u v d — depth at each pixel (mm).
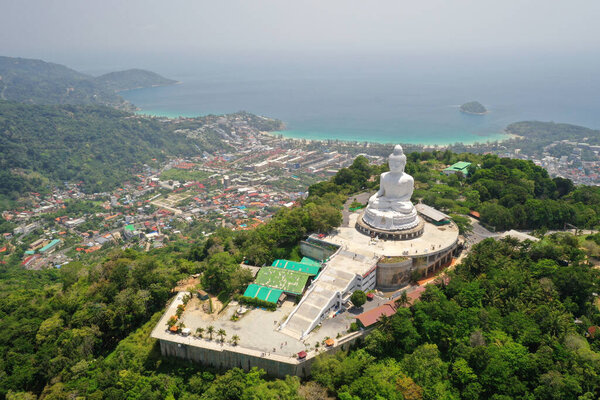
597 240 145625
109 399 96812
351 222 167125
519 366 93250
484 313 107000
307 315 112375
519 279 119812
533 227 179125
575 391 84250
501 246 139000
